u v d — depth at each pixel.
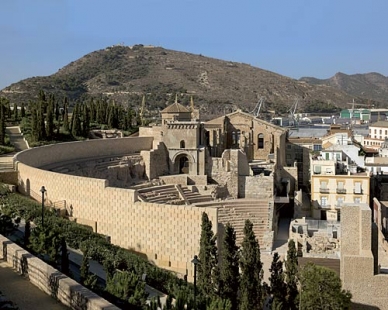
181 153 113.75
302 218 98.00
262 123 128.00
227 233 44.97
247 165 110.88
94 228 69.25
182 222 62.94
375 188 111.56
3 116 111.12
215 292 43.47
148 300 37.56
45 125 129.62
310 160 121.38
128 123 161.38
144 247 65.56
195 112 132.50
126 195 66.69
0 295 34.00
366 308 46.72
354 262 46.88
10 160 92.50
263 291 45.03
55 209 66.88
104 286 39.59
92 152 104.75
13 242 42.94
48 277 34.91
